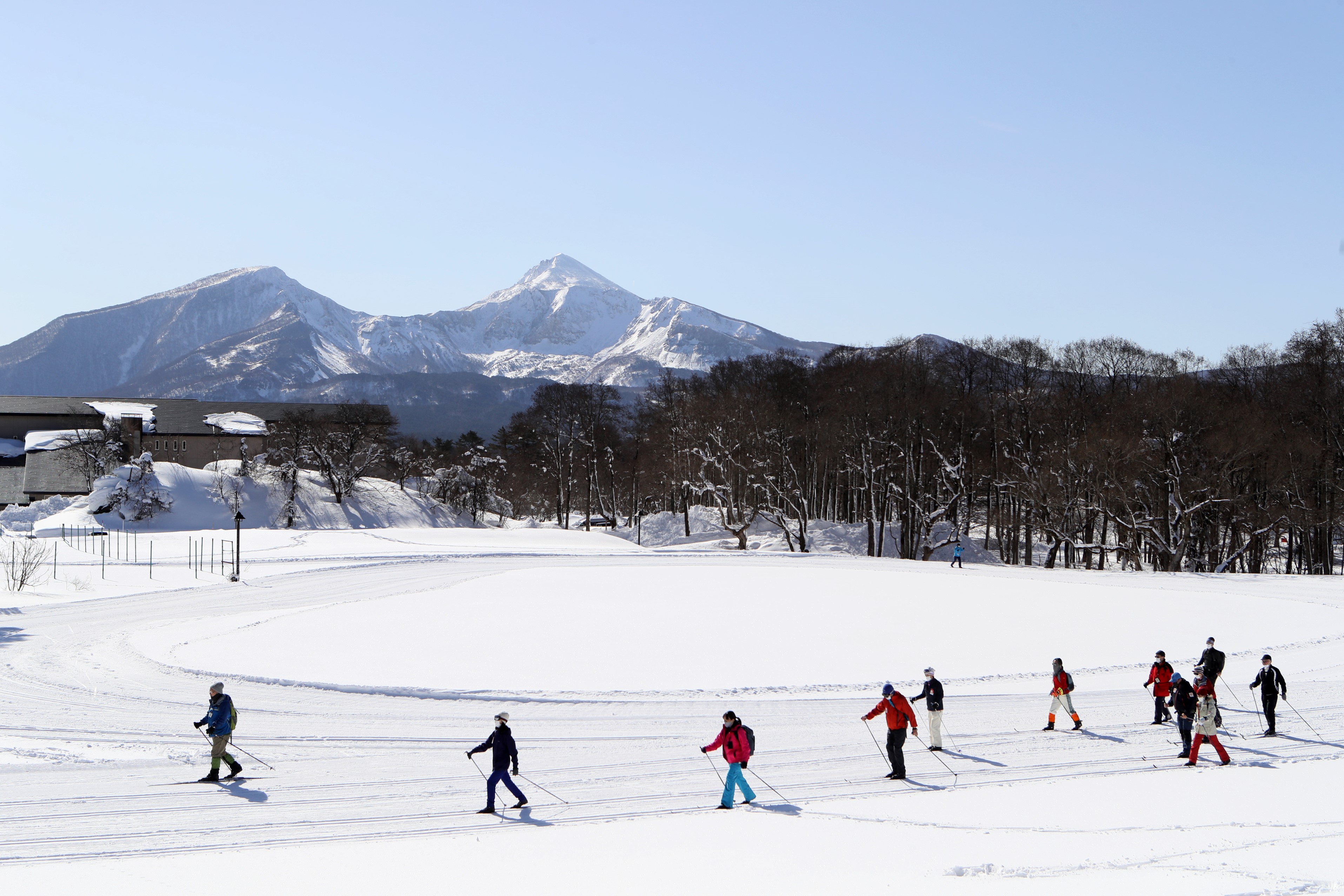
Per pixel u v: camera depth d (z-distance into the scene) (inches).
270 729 977.5
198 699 1120.8
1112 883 482.9
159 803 696.4
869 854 553.0
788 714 1031.0
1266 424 2736.2
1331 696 1079.6
